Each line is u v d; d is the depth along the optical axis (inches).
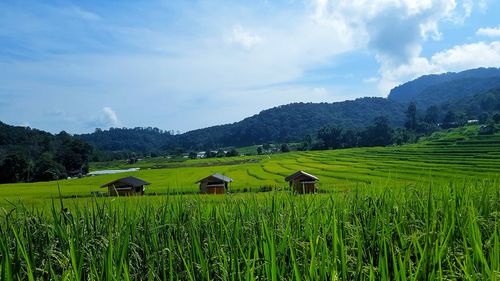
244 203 332.2
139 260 219.5
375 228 232.4
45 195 2190.0
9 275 169.9
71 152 6259.8
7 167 4948.3
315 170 3575.3
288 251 210.5
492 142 5118.1
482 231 250.7
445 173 2669.8
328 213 275.1
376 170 3191.4
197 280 202.2
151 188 2206.0
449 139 6077.8
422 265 172.1
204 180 1956.2
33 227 260.7
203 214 301.4
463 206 275.9
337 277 159.8
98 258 215.3
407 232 250.5
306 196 367.2
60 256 209.8
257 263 187.8
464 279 165.3
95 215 293.7
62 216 265.1
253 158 6771.7
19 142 6875.0
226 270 181.8
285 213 280.8
